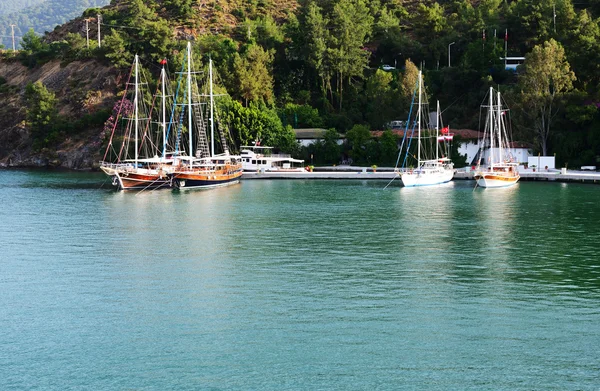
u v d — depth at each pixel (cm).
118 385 4119
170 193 12788
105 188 13788
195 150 17138
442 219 9375
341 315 5188
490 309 5328
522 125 15900
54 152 19912
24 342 4722
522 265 6662
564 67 15762
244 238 8031
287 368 4306
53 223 9200
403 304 5444
